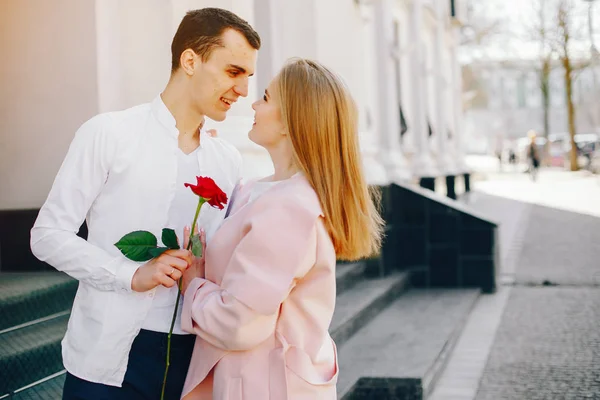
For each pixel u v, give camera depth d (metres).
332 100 1.97
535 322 6.50
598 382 4.65
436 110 15.70
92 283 1.93
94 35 4.47
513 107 65.06
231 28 2.03
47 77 4.57
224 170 2.24
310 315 1.93
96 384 1.97
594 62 35.41
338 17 7.45
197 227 2.13
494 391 4.54
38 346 3.31
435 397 4.43
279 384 1.87
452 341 5.58
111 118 2.03
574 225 14.20
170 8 4.62
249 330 1.83
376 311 6.27
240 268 1.85
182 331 2.00
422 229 8.23
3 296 3.63
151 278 1.89
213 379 1.96
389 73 9.73
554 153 43.69
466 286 8.13
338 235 1.97
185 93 2.09
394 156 9.55
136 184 2.02
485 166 48.72
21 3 4.60
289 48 6.79
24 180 4.63
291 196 1.92
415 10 12.73
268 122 2.06
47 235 1.92
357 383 4.23
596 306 7.10
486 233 8.07
